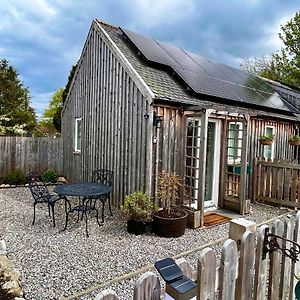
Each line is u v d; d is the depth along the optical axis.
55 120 18.98
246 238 1.78
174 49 8.55
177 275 1.42
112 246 4.42
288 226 2.20
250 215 6.42
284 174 7.09
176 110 6.11
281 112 8.78
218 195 7.01
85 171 8.68
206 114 5.51
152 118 5.70
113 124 7.13
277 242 2.04
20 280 3.32
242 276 1.77
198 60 8.78
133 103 6.28
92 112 8.26
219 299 1.62
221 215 6.35
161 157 5.91
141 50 7.07
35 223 5.49
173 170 6.11
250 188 7.67
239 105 7.34
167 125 5.98
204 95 6.45
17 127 16.50
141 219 5.00
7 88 19.05
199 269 1.49
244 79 9.60
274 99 9.00
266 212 6.70
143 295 1.29
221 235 5.07
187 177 6.13
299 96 11.84
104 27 8.06
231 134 7.20
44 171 10.53
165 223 4.86
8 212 6.23
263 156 8.17
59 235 4.85
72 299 2.93
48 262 3.81
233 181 6.89
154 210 5.20
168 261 1.49
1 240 4.41
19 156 10.12
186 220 5.21
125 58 6.69
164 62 7.12
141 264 3.82
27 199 7.58
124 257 4.03
